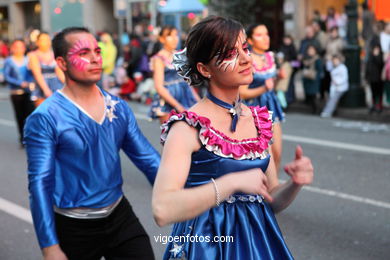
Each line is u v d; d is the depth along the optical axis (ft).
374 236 15.07
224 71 6.51
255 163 6.76
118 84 48.47
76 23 84.12
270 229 6.98
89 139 8.78
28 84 27.45
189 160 6.42
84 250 8.88
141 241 9.19
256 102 17.83
